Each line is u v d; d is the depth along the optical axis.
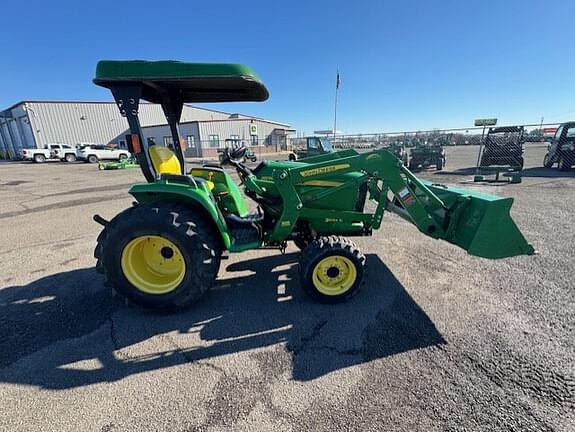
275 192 3.12
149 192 2.74
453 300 2.81
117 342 2.32
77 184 11.24
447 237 2.94
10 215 6.38
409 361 2.06
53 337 2.38
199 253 2.59
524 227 4.75
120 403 1.77
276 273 3.48
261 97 3.44
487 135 10.70
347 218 3.10
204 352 2.20
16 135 38.22
